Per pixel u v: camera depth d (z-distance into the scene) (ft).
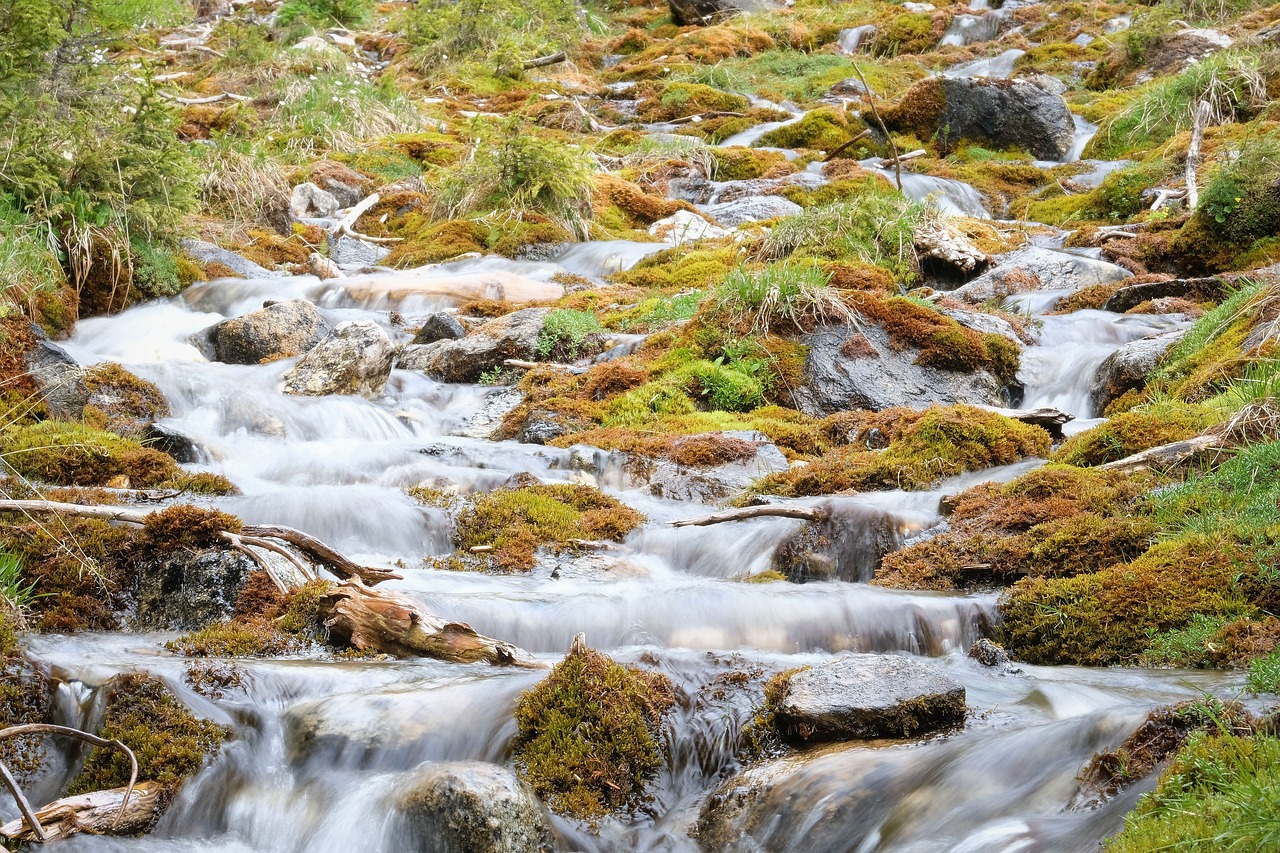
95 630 18.51
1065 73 78.07
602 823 13.69
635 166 62.23
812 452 28.63
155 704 14.52
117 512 19.57
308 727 14.80
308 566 19.51
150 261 39.11
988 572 20.08
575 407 31.19
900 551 21.25
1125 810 11.09
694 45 91.09
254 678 15.52
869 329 32.89
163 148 39.40
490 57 83.15
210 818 13.97
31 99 36.06
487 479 25.58
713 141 71.41
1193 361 27.04
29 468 22.93
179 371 30.73
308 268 47.06
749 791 13.60
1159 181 52.80
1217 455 21.06
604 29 98.53
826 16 98.89
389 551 22.35
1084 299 38.01
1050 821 11.59
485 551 22.12
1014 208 57.77
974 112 67.56
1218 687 14.42
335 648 17.61
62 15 38.14
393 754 14.46
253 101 66.39
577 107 73.77
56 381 27.61
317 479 25.62
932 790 12.76
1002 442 26.03
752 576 21.85
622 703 14.71
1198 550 17.92
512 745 14.44
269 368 33.45
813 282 34.04
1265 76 60.80
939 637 18.31
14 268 32.17
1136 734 12.15
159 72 74.18
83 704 14.79
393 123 66.64
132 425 27.99
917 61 86.53
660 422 30.17
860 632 18.35
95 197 37.32
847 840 12.61
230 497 22.59
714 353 33.35
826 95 79.66
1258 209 40.11
